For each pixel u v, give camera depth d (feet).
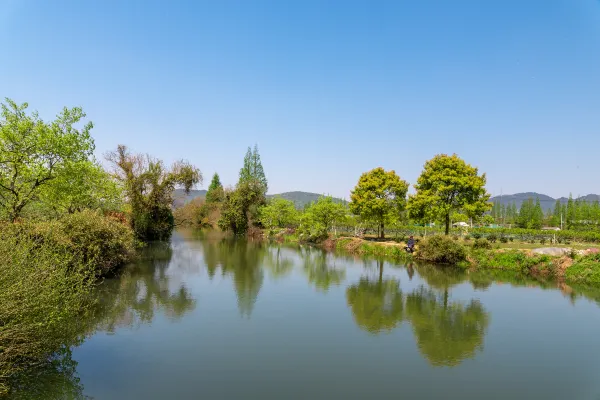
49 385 22.65
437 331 34.09
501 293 49.57
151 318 36.09
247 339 31.09
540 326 35.86
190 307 40.16
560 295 48.52
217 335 31.83
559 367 26.73
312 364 26.48
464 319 37.83
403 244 96.37
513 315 39.45
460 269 69.67
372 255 89.97
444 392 22.84
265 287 51.16
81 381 23.25
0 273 20.93
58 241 40.11
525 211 210.18
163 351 28.17
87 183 61.00
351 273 64.54
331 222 123.44
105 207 78.59
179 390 22.27
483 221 139.33
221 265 70.49
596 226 167.84
